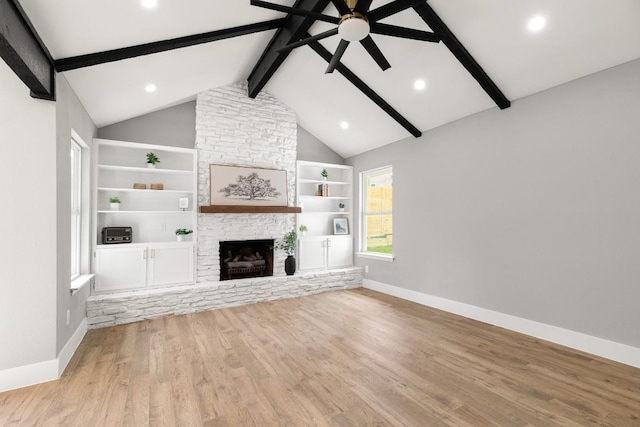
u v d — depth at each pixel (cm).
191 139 496
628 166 276
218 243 488
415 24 321
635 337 271
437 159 455
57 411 211
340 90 468
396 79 402
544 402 220
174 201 482
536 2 261
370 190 621
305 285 533
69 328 296
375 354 298
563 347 313
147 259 430
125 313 391
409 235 500
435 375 258
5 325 239
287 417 204
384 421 199
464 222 416
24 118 249
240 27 339
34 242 249
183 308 431
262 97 532
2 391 234
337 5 224
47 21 223
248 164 516
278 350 308
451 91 387
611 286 286
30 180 249
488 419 201
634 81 273
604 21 254
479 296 398
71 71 287
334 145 623
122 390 236
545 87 329
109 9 238
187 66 384
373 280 574
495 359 287
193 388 239
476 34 305
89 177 387
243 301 476
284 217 544
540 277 337
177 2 259
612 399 223
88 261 386
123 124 452
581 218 305
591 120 299
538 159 339
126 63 321
